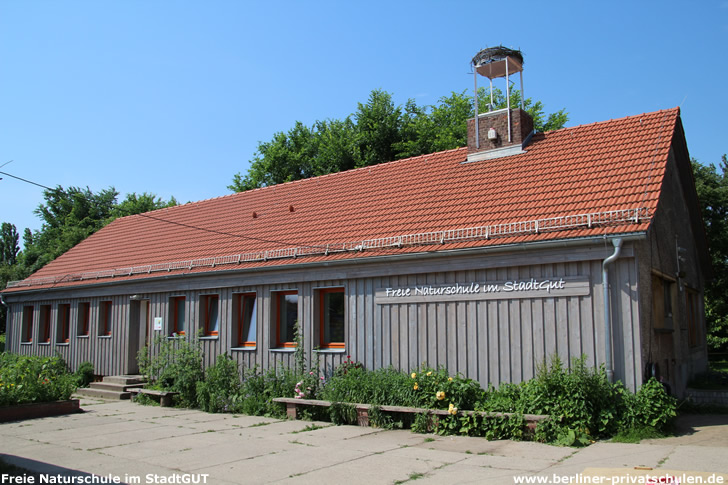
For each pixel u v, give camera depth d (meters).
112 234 25.30
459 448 9.55
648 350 10.91
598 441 9.57
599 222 11.08
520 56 16.64
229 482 7.84
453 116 35.94
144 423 12.92
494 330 11.95
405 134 36.38
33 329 23.62
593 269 10.99
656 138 13.47
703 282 19.16
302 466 8.62
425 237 13.20
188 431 11.82
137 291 19.39
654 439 9.45
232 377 15.41
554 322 11.27
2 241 65.88
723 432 9.84
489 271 12.17
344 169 35.94
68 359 21.75
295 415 13.20
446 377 11.39
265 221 19.02
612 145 13.99
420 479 7.75
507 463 8.41
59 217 53.88
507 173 14.88
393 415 11.73
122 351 19.73
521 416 9.98
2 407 13.33
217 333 17.08
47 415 14.10
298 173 37.94
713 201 26.06
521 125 15.77
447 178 16.14
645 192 11.53
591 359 10.80
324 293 15.03
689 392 12.98
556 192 12.93
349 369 13.39
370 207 16.45
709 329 25.67
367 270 13.90
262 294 16.06
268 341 15.66
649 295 11.42
